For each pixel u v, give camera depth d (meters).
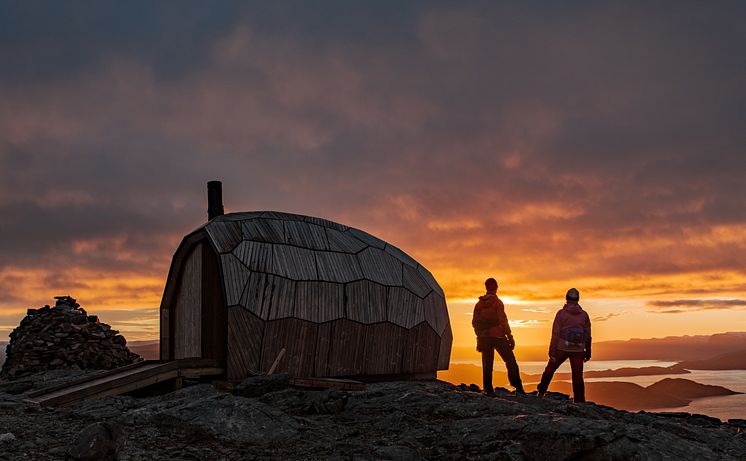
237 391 9.76
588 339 10.77
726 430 9.03
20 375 16.19
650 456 6.01
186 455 6.14
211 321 12.41
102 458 5.69
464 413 8.15
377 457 6.12
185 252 13.30
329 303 12.98
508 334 10.95
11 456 5.80
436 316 15.38
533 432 6.24
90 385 9.84
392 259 15.20
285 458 6.23
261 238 13.12
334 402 8.99
